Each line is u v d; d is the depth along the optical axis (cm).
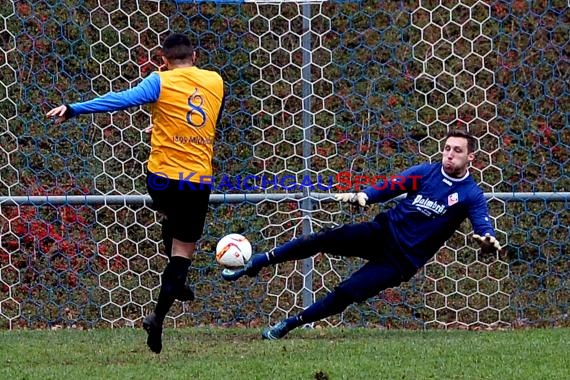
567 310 2378
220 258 1842
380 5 2895
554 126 2762
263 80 2592
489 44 2866
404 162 2634
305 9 2178
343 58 2806
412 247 1847
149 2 2777
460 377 1540
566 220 2608
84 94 2683
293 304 2394
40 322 2320
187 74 1670
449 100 2778
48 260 2480
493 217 2552
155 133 1658
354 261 2491
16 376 1567
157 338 1647
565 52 2853
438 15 2895
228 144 2644
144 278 2470
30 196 2284
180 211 1652
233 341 1925
